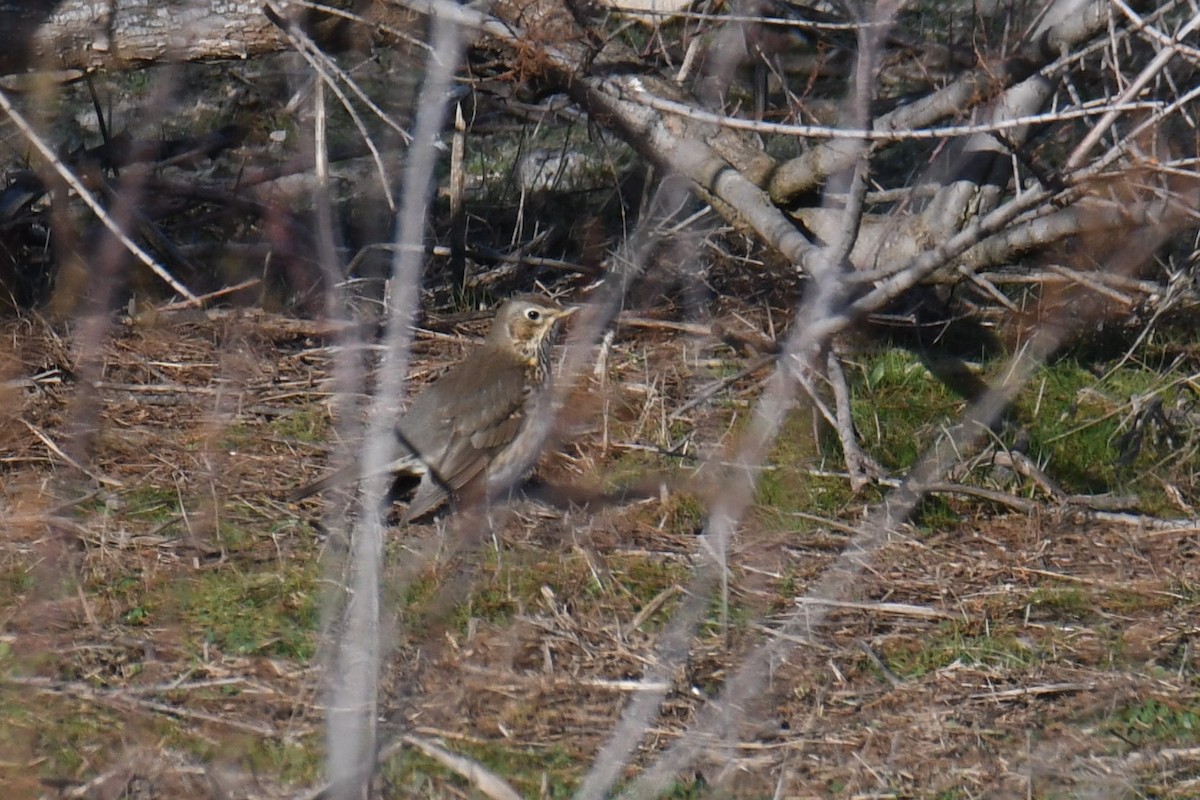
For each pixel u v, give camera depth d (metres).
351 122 17.88
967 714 9.57
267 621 10.38
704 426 13.36
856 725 9.46
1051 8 12.91
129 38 14.30
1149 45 14.57
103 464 12.52
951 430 12.79
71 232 15.26
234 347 14.51
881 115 14.75
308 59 12.58
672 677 9.73
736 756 9.09
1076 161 10.33
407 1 12.80
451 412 11.93
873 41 10.02
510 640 10.23
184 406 13.60
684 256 14.52
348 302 15.30
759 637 10.31
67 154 16.30
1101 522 12.04
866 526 11.70
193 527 11.53
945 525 11.95
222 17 14.30
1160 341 15.05
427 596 10.76
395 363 7.03
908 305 15.09
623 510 12.14
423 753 8.99
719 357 14.67
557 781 8.87
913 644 10.38
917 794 8.80
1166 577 11.24
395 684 9.70
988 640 10.41
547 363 12.43
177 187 16.30
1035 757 9.12
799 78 16.25
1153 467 12.86
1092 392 13.95
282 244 16.08
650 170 16.02
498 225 17.61
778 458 12.70
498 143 18.84
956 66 15.13
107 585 10.81
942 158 13.79
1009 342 14.90
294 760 8.92
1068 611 10.79
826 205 14.26
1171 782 8.91
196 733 9.18
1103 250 14.96
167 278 10.34
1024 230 13.36
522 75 13.27
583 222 17.06
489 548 11.48
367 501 7.47
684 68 14.36
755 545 11.47
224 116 18.45
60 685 9.64
